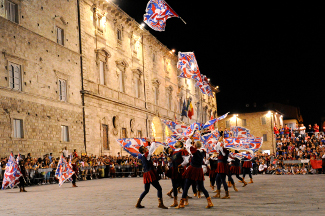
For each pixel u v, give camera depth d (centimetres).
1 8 2478
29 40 2706
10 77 2520
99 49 3619
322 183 1880
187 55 2042
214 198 1307
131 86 4319
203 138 1443
